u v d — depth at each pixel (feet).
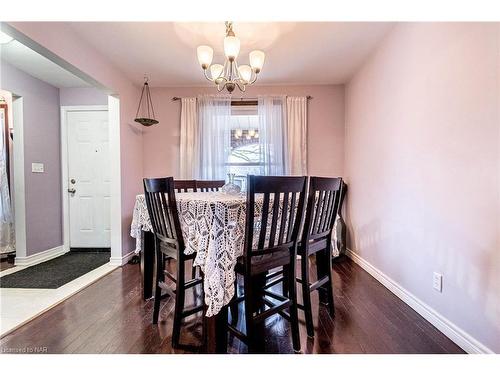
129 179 10.75
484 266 4.42
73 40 7.41
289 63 9.70
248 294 4.28
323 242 5.91
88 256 11.17
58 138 11.80
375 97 8.59
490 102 4.29
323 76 10.92
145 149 12.06
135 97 11.47
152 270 6.94
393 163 7.38
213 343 4.55
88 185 12.14
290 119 11.71
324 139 11.94
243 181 8.18
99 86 9.13
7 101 10.52
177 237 4.82
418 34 6.22
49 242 11.21
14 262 10.06
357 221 10.09
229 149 11.75
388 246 7.63
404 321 5.76
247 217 4.18
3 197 10.44
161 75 10.63
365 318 5.89
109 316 5.98
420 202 6.13
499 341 4.19
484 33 4.40
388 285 7.56
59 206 11.80
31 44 6.17
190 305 6.55
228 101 11.71
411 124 6.51
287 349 4.81
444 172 5.33
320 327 5.53
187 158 11.77
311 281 8.22
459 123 4.93
